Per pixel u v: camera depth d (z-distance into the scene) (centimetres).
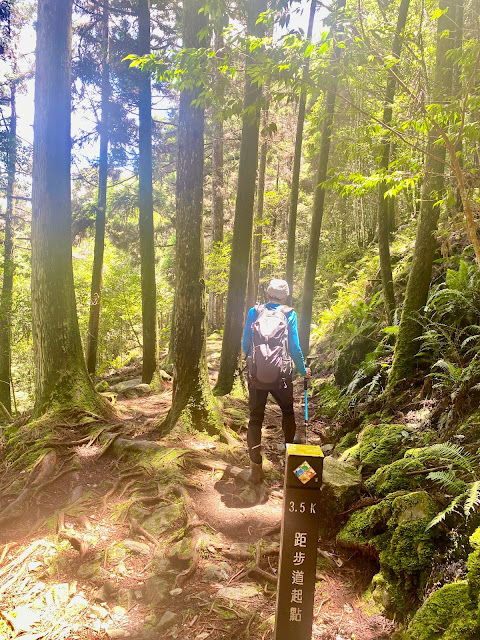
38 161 543
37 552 324
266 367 398
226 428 557
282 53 346
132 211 1364
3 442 516
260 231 1773
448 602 231
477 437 363
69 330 561
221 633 256
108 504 389
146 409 751
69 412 534
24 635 253
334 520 361
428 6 520
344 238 1784
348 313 973
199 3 510
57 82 538
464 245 669
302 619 220
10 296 1386
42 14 536
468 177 371
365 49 357
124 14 1023
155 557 319
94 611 272
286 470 220
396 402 525
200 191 526
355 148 466
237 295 766
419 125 350
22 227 1761
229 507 391
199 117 518
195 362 532
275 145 1557
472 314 529
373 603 279
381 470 373
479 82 401
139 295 1574
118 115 1103
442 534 279
